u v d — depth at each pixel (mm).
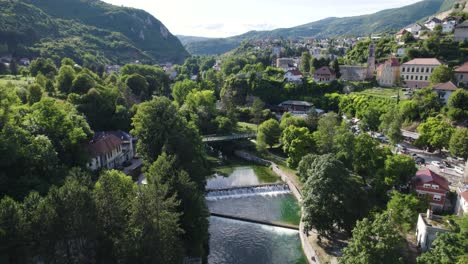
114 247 44031
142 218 43969
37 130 70938
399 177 76250
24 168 57375
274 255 65812
